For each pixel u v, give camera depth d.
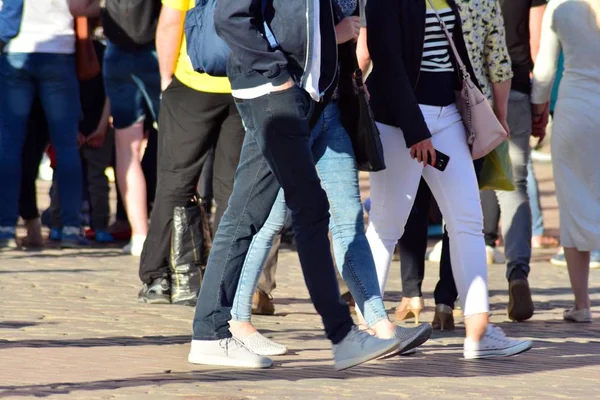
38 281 21.45
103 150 28.94
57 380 12.55
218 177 18.88
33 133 27.22
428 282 22.98
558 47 19.33
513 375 13.46
